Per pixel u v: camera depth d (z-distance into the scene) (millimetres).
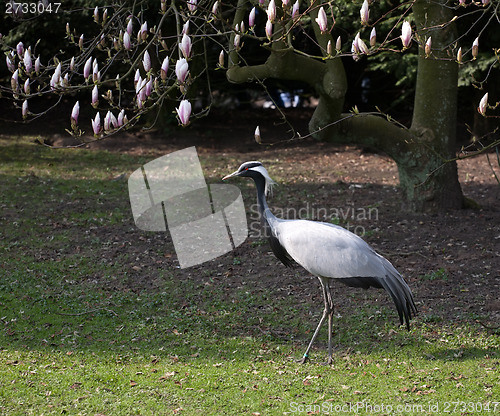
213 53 22547
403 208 13734
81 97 25438
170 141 21750
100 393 6785
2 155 19109
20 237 12414
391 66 18281
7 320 8812
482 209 13805
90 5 16609
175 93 22312
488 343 7883
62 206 14570
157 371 7359
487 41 18219
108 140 21266
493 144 8039
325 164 19203
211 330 8594
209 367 7484
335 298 9602
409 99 23469
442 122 12906
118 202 15070
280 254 8227
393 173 17922
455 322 8523
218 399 6672
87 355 7805
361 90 25453
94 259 11391
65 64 7867
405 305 7492
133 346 8109
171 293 9930
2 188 15758
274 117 25875
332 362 7531
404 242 12008
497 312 8805
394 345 7949
